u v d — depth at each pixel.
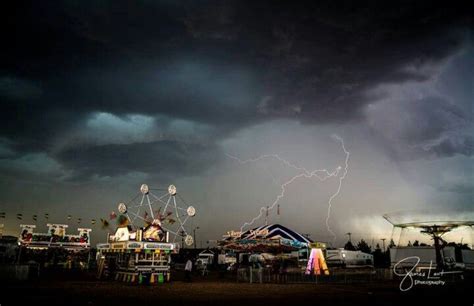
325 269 29.23
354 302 15.76
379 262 61.41
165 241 26.77
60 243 42.81
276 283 26.19
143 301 15.46
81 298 15.93
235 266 44.28
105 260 29.28
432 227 28.92
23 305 13.59
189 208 28.27
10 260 38.72
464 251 37.12
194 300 16.09
